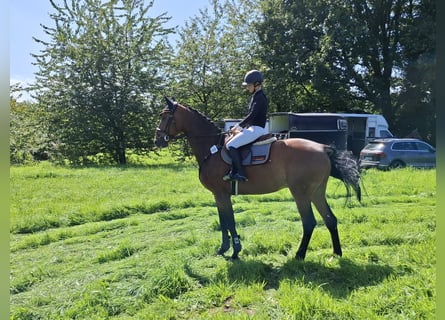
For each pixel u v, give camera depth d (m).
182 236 6.65
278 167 5.11
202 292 4.27
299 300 3.77
